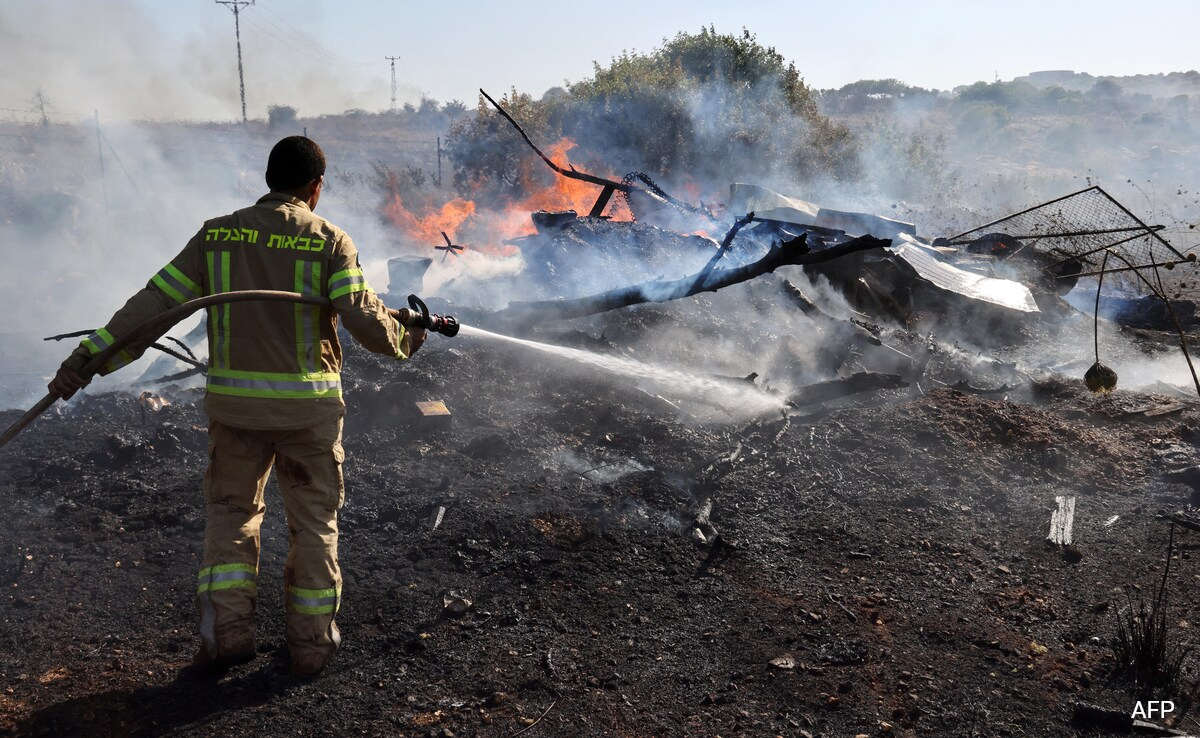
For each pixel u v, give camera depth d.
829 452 5.41
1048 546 4.32
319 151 3.11
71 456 4.93
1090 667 3.24
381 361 6.41
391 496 4.52
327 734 2.73
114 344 2.70
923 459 5.33
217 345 2.88
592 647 3.29
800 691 3.04
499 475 4.82
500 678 3.07
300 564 2.97
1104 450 5.57
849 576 3.93
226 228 2.90
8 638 3.20
